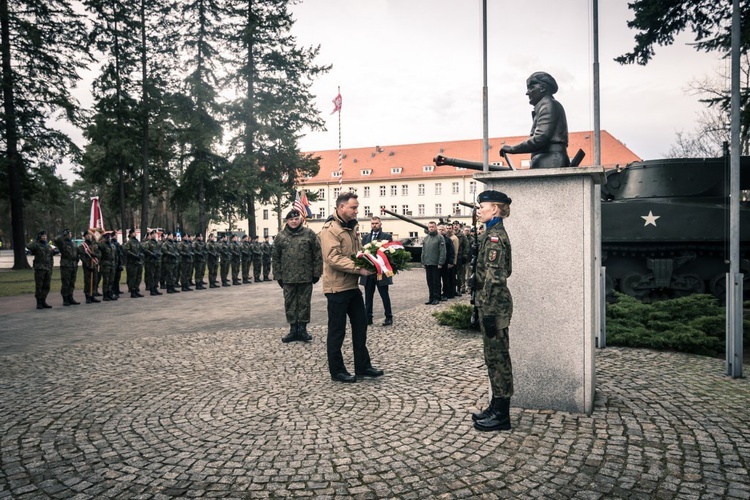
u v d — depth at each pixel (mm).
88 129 29281
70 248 13297
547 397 4172
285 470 3176
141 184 33312
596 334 6625
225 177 30281
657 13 13430
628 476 3004
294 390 4945
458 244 14547
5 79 26844
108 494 2928
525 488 2885
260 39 31203
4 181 29156
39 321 10250
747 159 11094
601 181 4430
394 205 75375
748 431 3662
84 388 5172
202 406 4504
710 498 2740
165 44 30109
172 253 16422
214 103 29641
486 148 4750
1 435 3895
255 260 21297
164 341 7691
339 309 5273
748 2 12398
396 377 5363
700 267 11242
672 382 4938
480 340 7297
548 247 4117
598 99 5965
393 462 3254
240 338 7871
